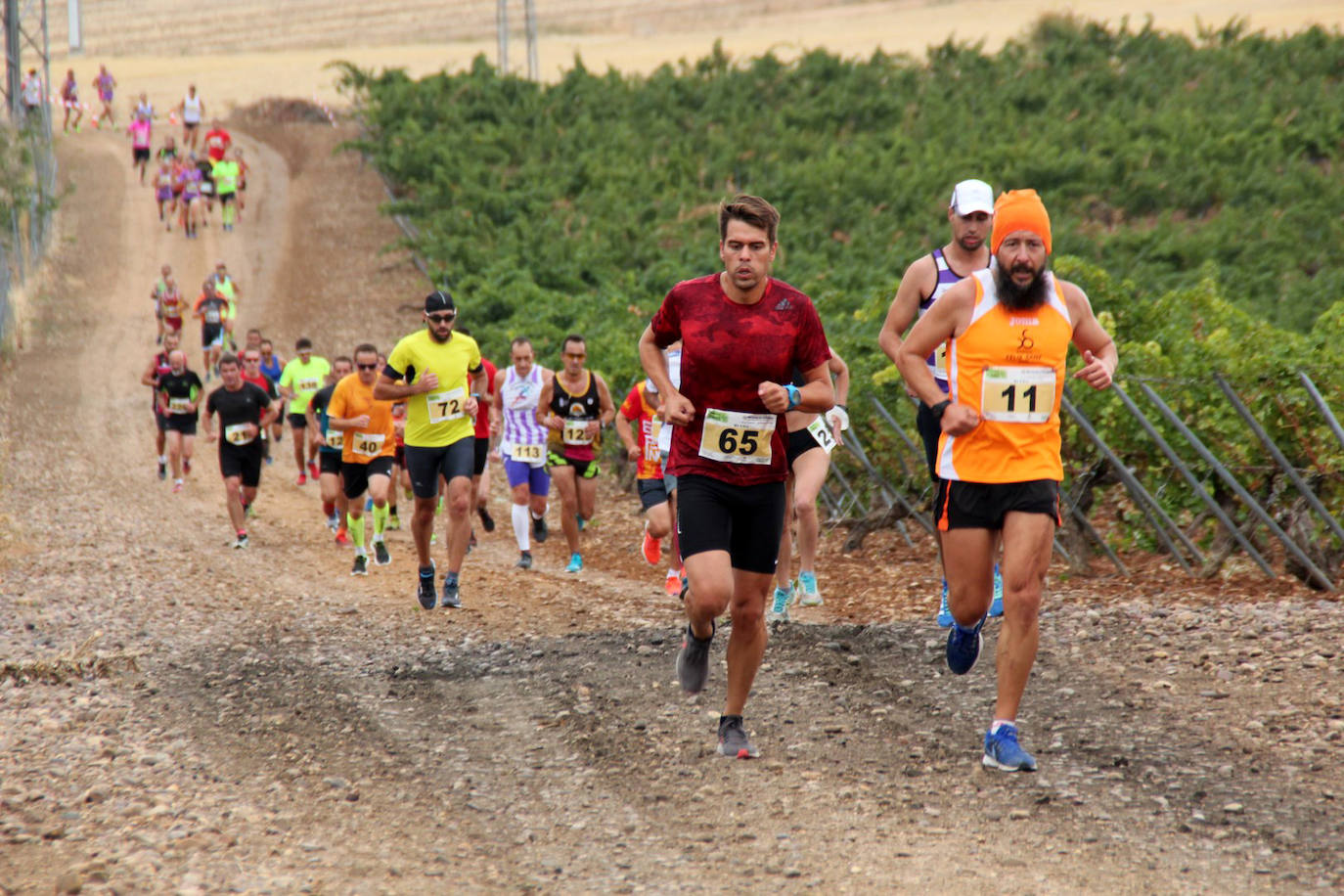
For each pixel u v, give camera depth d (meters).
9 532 43.00
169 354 53.38
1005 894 12.32
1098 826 13.98
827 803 15.02
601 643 23.89
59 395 75.00
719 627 25.09
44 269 103.31
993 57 144.50
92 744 18.22
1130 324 31.53
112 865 13.36
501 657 23.39
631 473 52.25
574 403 34.97
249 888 12.79
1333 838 13.34
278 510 49.34
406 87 128.38
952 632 17.55
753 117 124.88
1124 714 17.84
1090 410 28.30
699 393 16.08
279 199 126.56
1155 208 101.31
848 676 20.62
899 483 36.00
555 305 73.00
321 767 17.14
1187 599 24.48
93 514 47.78
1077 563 28.09
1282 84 124.88
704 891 12.66
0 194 97.06
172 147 129.50
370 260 106.44
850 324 49.91
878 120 126.81
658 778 16.27
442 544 42.06
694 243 92.00
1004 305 15.94
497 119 125.31
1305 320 73.94
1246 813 14.15
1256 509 25.45
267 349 63.53
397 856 13.83
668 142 119.69
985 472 16.12
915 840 13.76
